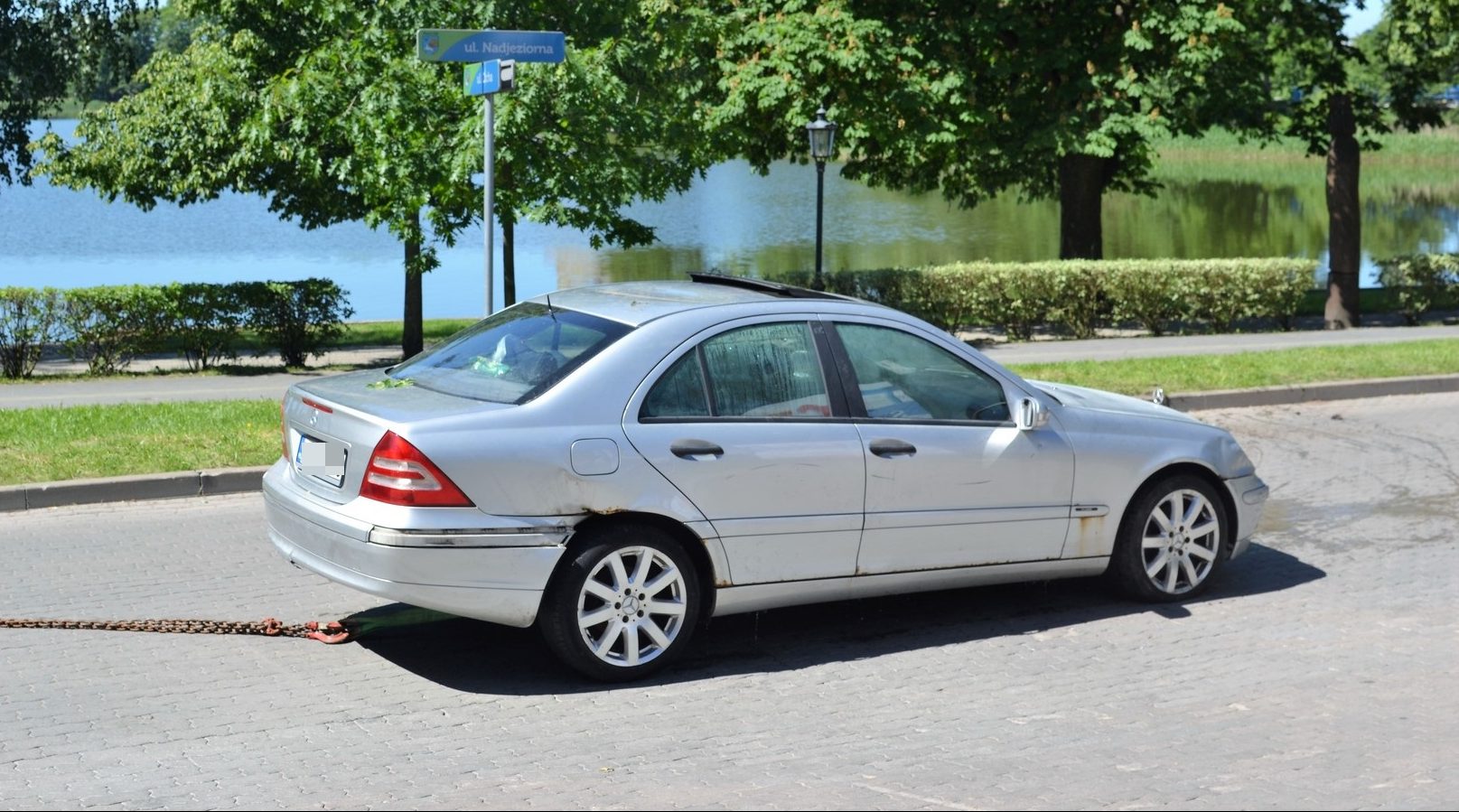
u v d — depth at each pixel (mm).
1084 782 5203
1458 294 25484
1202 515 7824
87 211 67188
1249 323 25250
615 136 16984
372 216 17781
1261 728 5840
